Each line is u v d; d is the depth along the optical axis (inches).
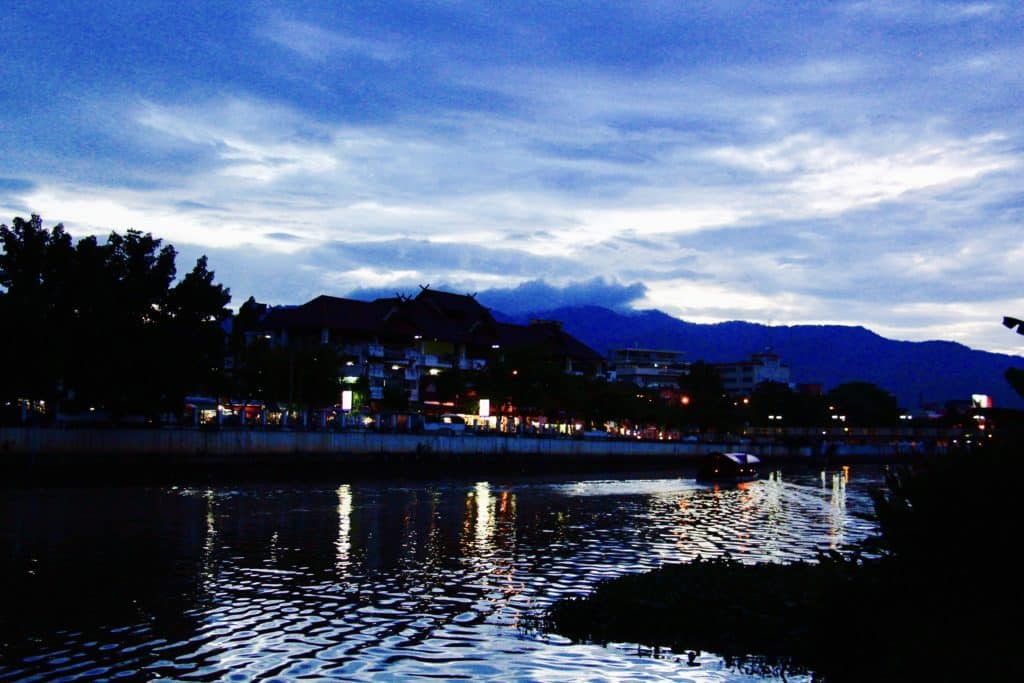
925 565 569.0
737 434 6579.7
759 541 1494.8
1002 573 535.5
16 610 855.1
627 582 906.7
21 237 2401.6
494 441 3659.0
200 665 679.7
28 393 2343.8
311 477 2847.0
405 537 1464.1
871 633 585.3
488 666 681.0
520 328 5511.8
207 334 2583.7
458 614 863.1
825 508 2240.4
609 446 4338.1
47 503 1916.8
